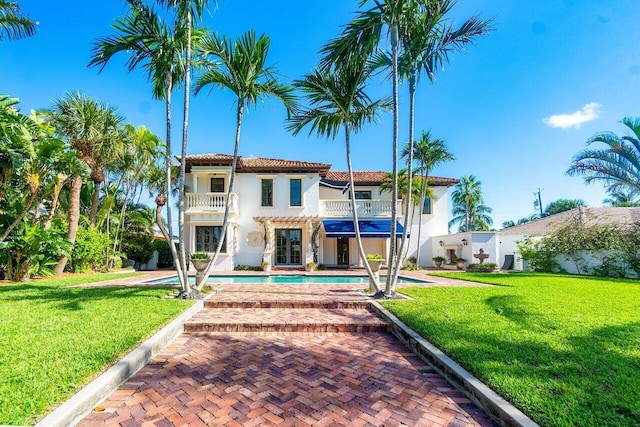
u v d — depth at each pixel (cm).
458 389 624
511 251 3762
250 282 2212
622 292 1539
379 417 518
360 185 3953
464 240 3441
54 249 2259
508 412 478
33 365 616
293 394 598
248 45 1461
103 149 2703
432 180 3862
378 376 689
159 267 4353
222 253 3250
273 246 3444
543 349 726
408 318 1030
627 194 2506
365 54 1427
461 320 994
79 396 516
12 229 2077
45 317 991
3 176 2219
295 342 934
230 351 844
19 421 436
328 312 1254
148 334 853
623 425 427
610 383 555
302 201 3516
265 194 3528
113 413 519
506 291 1571
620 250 2531
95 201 3006
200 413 523
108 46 1354
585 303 1247
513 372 607
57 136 2548
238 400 571
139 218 3744
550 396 511
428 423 502
